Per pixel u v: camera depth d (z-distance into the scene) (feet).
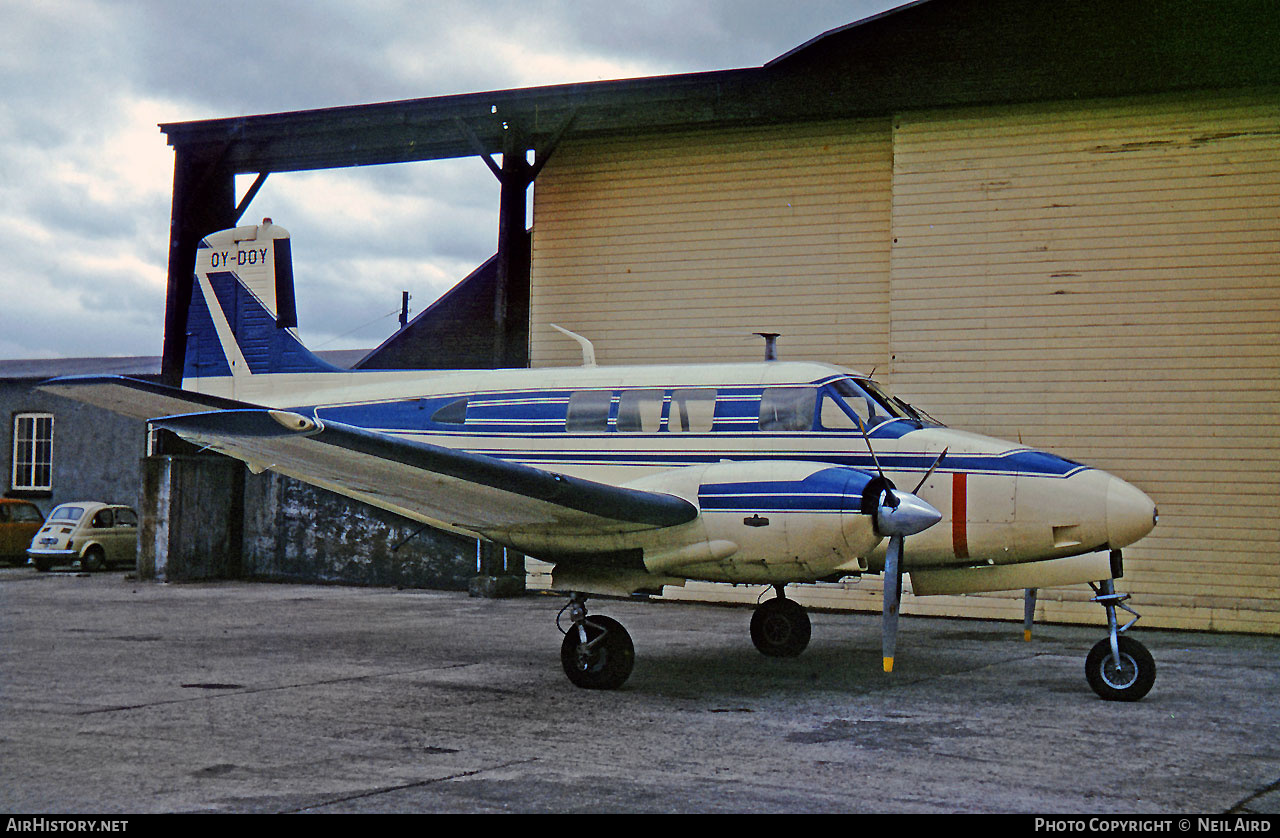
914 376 41.39
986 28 40.24
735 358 44.88
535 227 48.16
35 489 77.30
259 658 28.30
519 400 31.55
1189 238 38.40
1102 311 39.27
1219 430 37.68
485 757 17.74
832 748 18.75
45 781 15.76
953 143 41.45
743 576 24.76
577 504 22.79
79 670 26.05
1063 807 15.19
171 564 51.11
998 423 40.27
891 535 23.48
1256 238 37.63
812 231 44.01
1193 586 37.63
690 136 45.88
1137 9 38.45
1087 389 39.29
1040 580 26.96
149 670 26.17
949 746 19.06
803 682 25.85
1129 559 38.40
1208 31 37.55
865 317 43.09
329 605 41.63
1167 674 27.96
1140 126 39.14
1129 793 15.99
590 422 30.22
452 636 32.99
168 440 52.75
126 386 20.38
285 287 38.42
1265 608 36.70
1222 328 37.86
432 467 21.54
